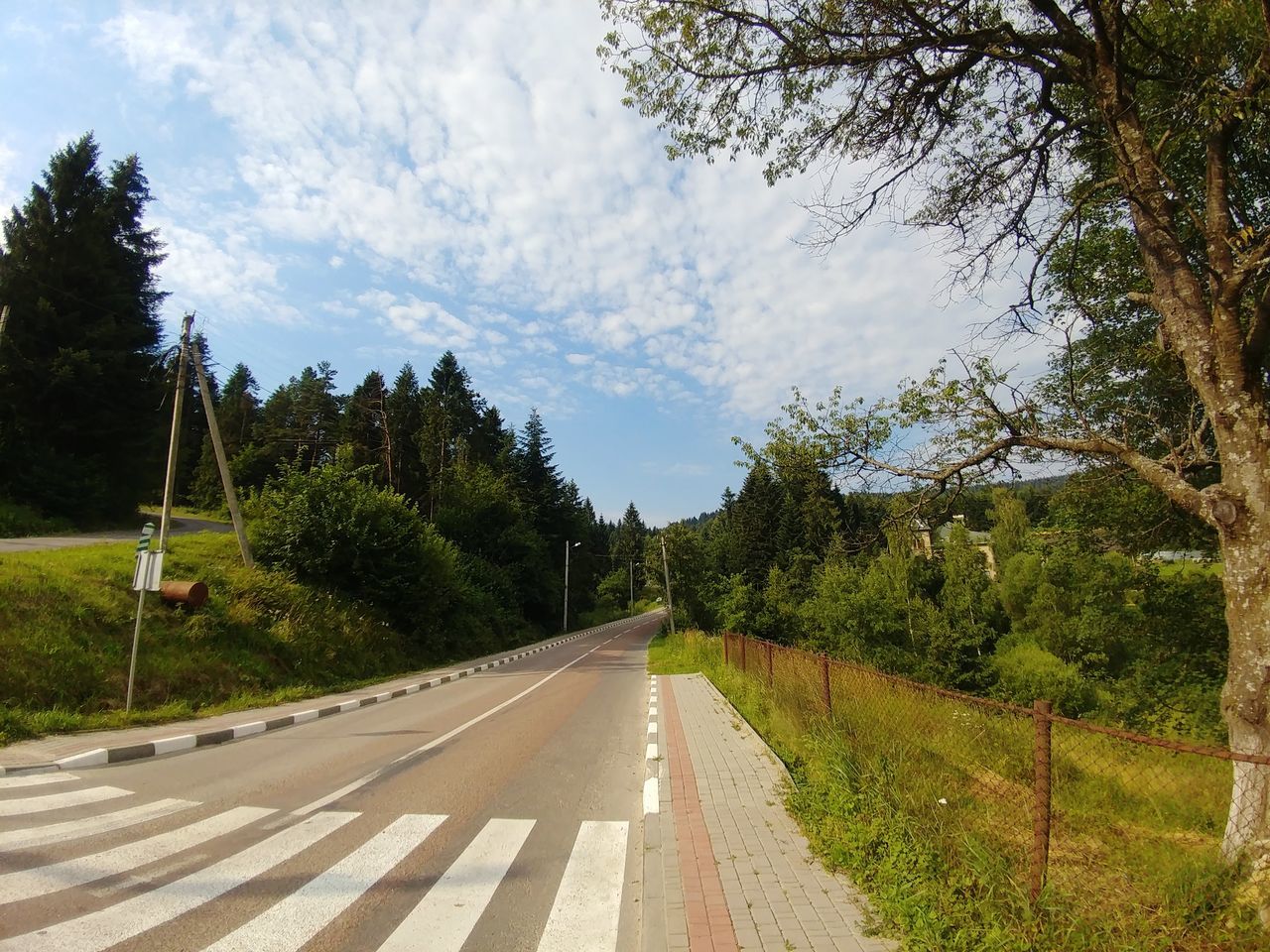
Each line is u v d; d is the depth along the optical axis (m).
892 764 5.38
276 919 3.71
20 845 4.86
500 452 64.81
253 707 12.73
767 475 8.16
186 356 18.59
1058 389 7.91
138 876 4.31
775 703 10.17
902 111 6.80
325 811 5.85
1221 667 10.84
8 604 11.57
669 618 53.41
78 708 10.62
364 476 28.72
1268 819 4.07
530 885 4.26
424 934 3.56
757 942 3.25
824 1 6.07
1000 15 6.27
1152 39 5.94
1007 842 4.33
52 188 33.22
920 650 26.62
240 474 55.19
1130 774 6.29
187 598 14.77
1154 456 8.56
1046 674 20.42
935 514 7.41
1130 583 11.70
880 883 3.82
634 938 3.53
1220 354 4.79
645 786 6.40
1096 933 3.16
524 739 9.50
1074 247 6.76
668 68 6.62
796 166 7.17
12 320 31.06
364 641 20.89
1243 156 7.08
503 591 45.72
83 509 30.59
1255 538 4.47
